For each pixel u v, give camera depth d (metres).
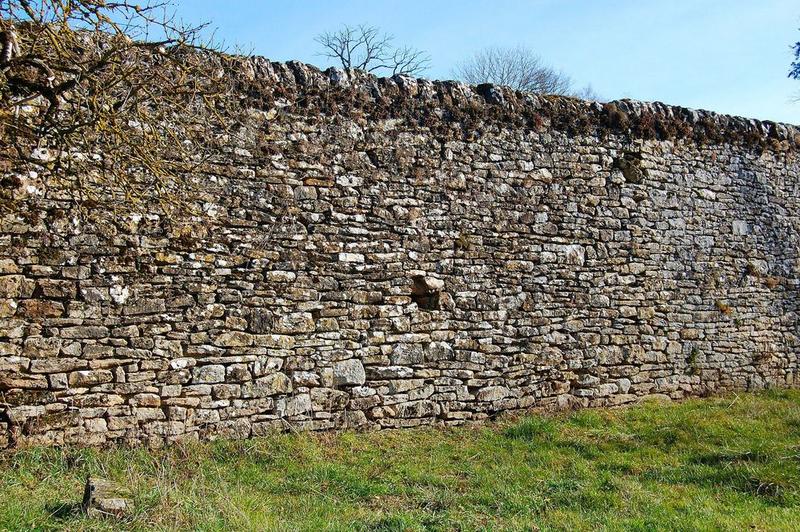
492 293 9.83
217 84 7.77
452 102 9.88
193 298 8.09
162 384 7.89
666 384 11.14
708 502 6.90
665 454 8.59
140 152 6.52
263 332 8.41
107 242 7.72
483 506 6.68
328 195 8.89
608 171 10.96
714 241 11.83
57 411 7.42
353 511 6.43
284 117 8.73
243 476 7.27
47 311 7.43
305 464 7.69
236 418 8.23
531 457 8.31
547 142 10.50
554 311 10.27
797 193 12.88
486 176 9.95
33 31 6.29
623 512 6.62
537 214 10.27
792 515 6.54
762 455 8.24
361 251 9.02
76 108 6.71
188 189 8.09
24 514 5.58
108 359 7.67
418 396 9.23
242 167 8.44
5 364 7.23
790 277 12.60
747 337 12.02
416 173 9.45
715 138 12.05
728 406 10.72
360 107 9.23
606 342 10.66
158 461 7.39
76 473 6.90
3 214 7.21
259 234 8.47
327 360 8.73
